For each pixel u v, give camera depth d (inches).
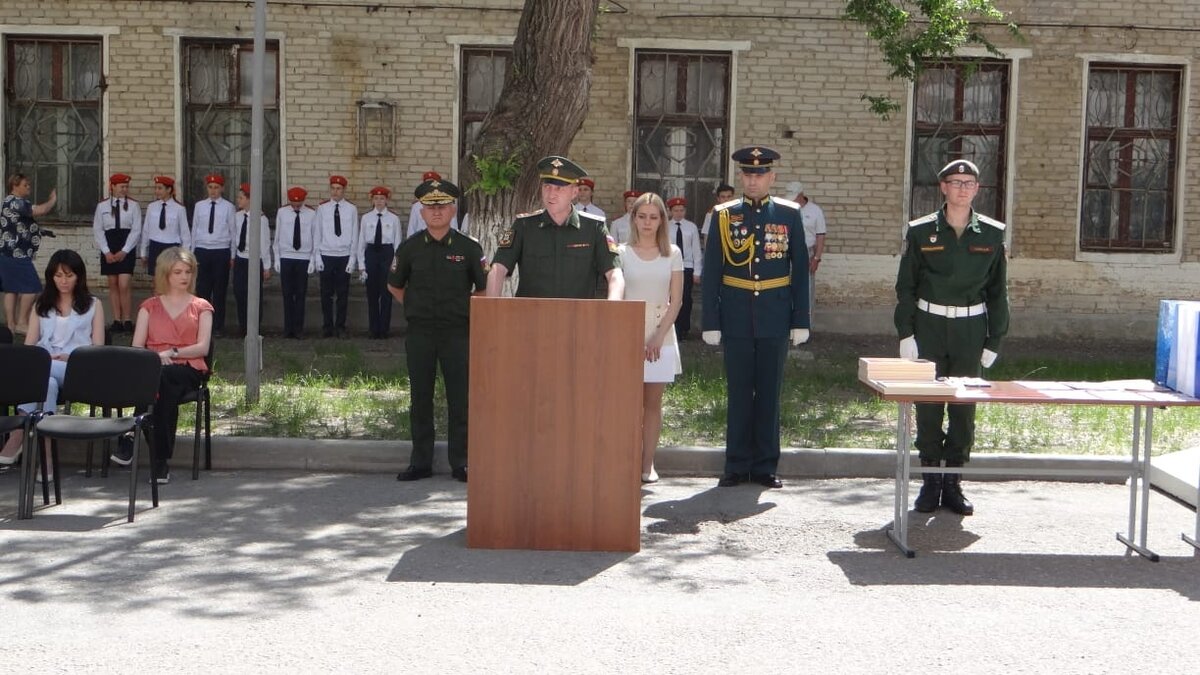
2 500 300.4
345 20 644.7
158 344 329.1
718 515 292.4
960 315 294.0
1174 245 669.3
